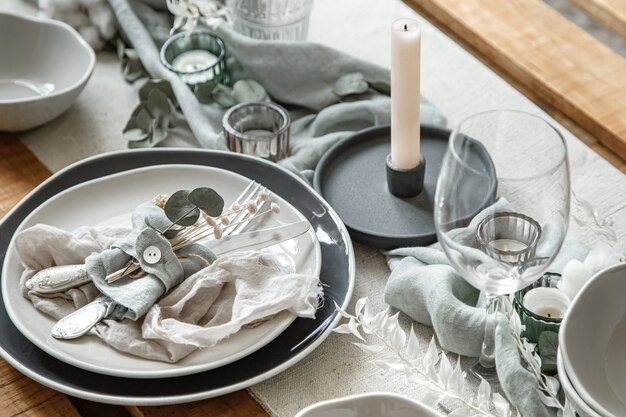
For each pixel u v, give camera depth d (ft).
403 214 3.21
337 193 3.30
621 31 4.10
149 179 3.20
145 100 3.67
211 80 3.78
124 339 2.55
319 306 2.74
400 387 2.61
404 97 3.08
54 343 2.57
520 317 2.54
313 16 4.33
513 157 2.44
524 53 3.78
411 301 2.78
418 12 4.27
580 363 2.20
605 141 3.43
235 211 2.96
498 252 2.27
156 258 2.65
